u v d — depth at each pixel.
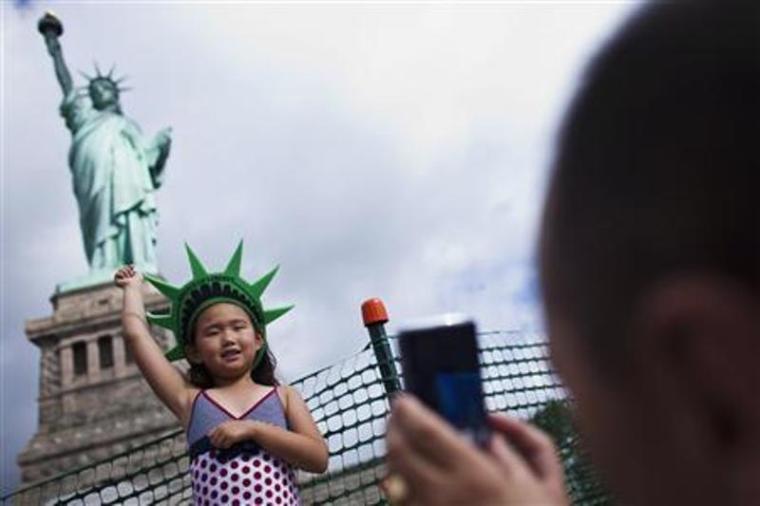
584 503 5.64
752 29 1.26
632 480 1.33
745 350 1.16
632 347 1.26
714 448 1.21
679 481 1.26
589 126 1.34
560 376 1.42
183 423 6.46
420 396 1.81
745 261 1.16
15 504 10.38
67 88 65.75
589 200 1.31
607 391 1.32
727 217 1.17
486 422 1.75
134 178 59.97
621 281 1.26
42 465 48.22
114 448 48.25
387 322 8.38
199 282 6.69
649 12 1.36
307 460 6.25
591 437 1.39
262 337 6.87
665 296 1.20
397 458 1.59
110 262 57.41
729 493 1.21
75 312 54.00
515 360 9.30
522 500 1.52
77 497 8.44
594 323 1.30
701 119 1.22
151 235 59.31
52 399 52.03
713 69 1.25
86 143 60.84
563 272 1.37
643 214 1.24
